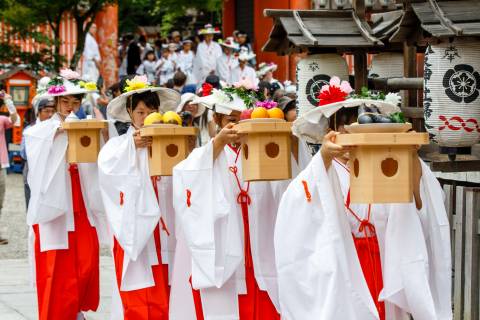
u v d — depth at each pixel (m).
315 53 13.33
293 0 34.06
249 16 43.00
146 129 10.77
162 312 11.25
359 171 8.16
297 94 13.57
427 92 11.35
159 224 11.46
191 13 60.28
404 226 8.75
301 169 10.30
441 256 8.92
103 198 11.23
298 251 8.66
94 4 34.62
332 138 8.38
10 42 36.59
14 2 33.09
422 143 7.89
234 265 10.06
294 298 8.72
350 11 13.11
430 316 8.72
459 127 11.16
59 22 34.97
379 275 8.97
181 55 39.12
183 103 15.61
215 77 21.84
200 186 10.02
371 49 14.37
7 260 19.22
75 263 12.41
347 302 8.52
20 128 35.50
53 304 12.29
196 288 10.07
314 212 8.62
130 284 11.16
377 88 13.95
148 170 11.23
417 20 11.40
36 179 12.35
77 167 12.56
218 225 10.11
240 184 10.21
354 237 8.98
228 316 10.13
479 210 11.41
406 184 8.05
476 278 11.48
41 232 12.36
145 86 11.55
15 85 35.16
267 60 37.03
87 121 12.01
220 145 9.96
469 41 10.97
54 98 13.09
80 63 40.41
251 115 9.73
